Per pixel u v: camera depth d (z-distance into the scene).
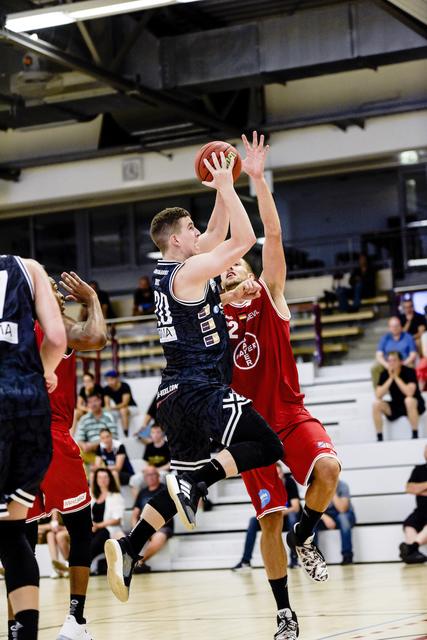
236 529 14.88
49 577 15.01
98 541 14.28
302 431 5.49
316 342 18.12
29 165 21.44
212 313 5.00
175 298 4.95
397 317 16.39
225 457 4.72
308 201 22.31
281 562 5.42
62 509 5.43
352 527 13.54
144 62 16.77
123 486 15.54
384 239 21.62
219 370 4.96
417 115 19.20
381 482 14.39
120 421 17.61
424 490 12.77
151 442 15.69
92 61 15.75
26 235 23.73
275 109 19.86
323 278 22.05
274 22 16.08
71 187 21.78
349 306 19.00
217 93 18.83
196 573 13.71
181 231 5.09
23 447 3.92
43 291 4.16
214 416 4.80
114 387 17.75
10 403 3.89
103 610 8.95
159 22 18.28
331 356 18.52
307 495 5.45
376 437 15.81
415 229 21.39
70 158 21.03
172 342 4.98
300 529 5.51
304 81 19.62
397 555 13.34
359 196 21.88
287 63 15.98
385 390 15.34
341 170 21.41
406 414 15.21
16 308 4.05
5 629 7.73
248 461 4.73
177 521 15.13
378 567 12.48
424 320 16.83
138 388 18.34
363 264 19.77
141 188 21.52
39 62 15.96
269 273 5.71
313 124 19.28
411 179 21.48
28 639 3.76
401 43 15.40
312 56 15.85
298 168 20.64
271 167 20.16
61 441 5.45
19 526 3.96
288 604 5.40
